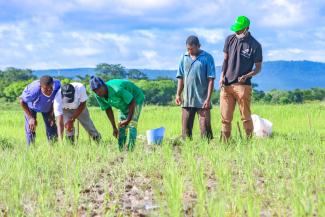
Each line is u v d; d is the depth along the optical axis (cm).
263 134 1259
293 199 525
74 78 12425
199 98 1079
